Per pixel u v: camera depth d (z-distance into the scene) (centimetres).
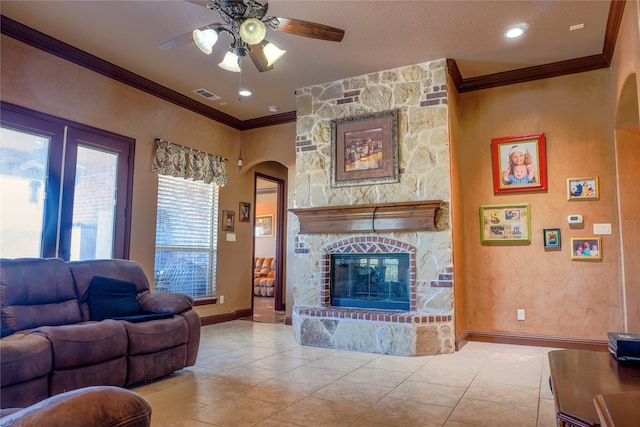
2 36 382
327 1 348
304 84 525
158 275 538
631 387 150
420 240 449
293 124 636
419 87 467
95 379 291
